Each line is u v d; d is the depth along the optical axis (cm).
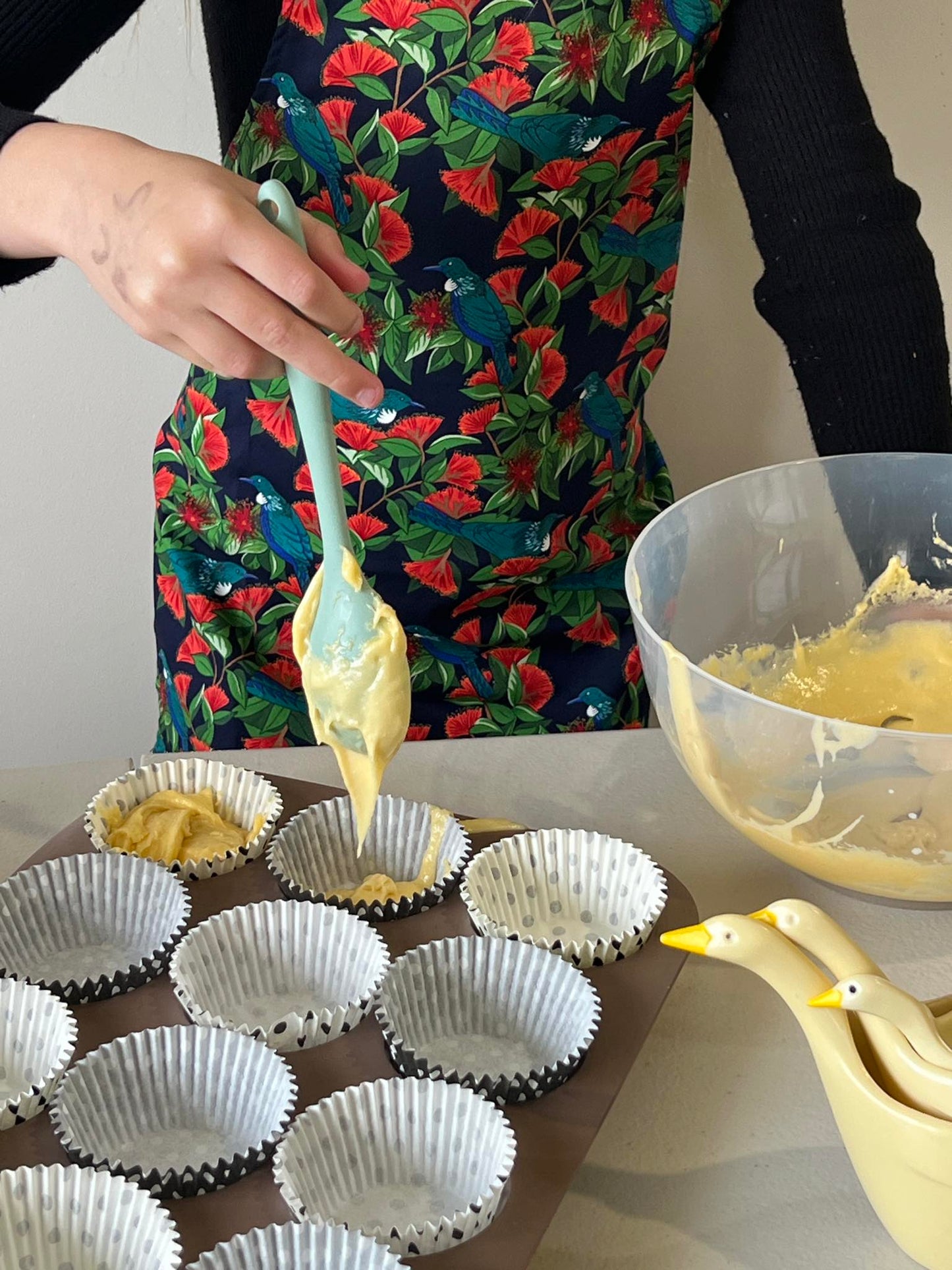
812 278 102
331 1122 66
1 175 78
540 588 116
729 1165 65
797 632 93
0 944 79
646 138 102
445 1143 67
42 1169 62
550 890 83
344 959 79
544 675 117
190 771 91
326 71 98
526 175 100
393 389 105
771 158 103
